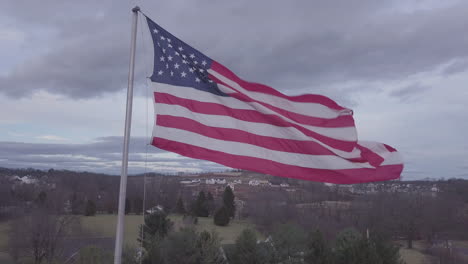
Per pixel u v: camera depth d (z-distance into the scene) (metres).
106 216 67.25
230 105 7.97
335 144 8.62
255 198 57.94
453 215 44.88
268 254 27.70
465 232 44.56
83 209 66.69
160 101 7.55
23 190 62.88
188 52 7.95
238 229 60.81
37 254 40.84
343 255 21.53
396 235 46.22
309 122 8.67
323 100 8.78
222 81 7.98
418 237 45.47
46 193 54.88
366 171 8.59
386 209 44.78
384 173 8.70
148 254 28.66
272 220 49.84
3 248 43.97
